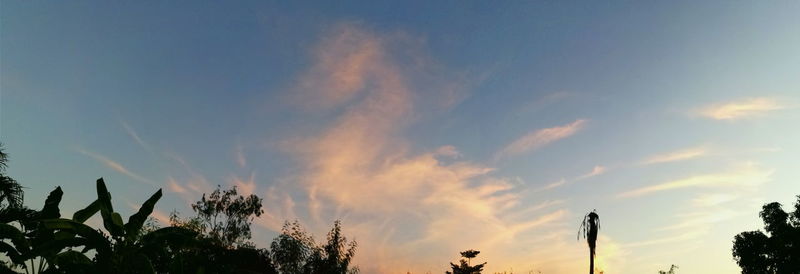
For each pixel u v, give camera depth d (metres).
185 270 15.37
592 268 32.94
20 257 13.23
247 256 30.80
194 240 14.40
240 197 47.66
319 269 41.47
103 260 13.09
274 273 34.72
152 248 13.54
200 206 46.78
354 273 43.12
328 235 43.31
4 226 13.55
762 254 47.12
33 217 15.38
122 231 13.52
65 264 12.95
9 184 18.27
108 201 13.85
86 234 13.20
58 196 14.59
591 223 33.44
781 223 45.97
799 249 44.09
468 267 76.88
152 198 13.84
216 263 16.64
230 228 45.53
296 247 41.50
